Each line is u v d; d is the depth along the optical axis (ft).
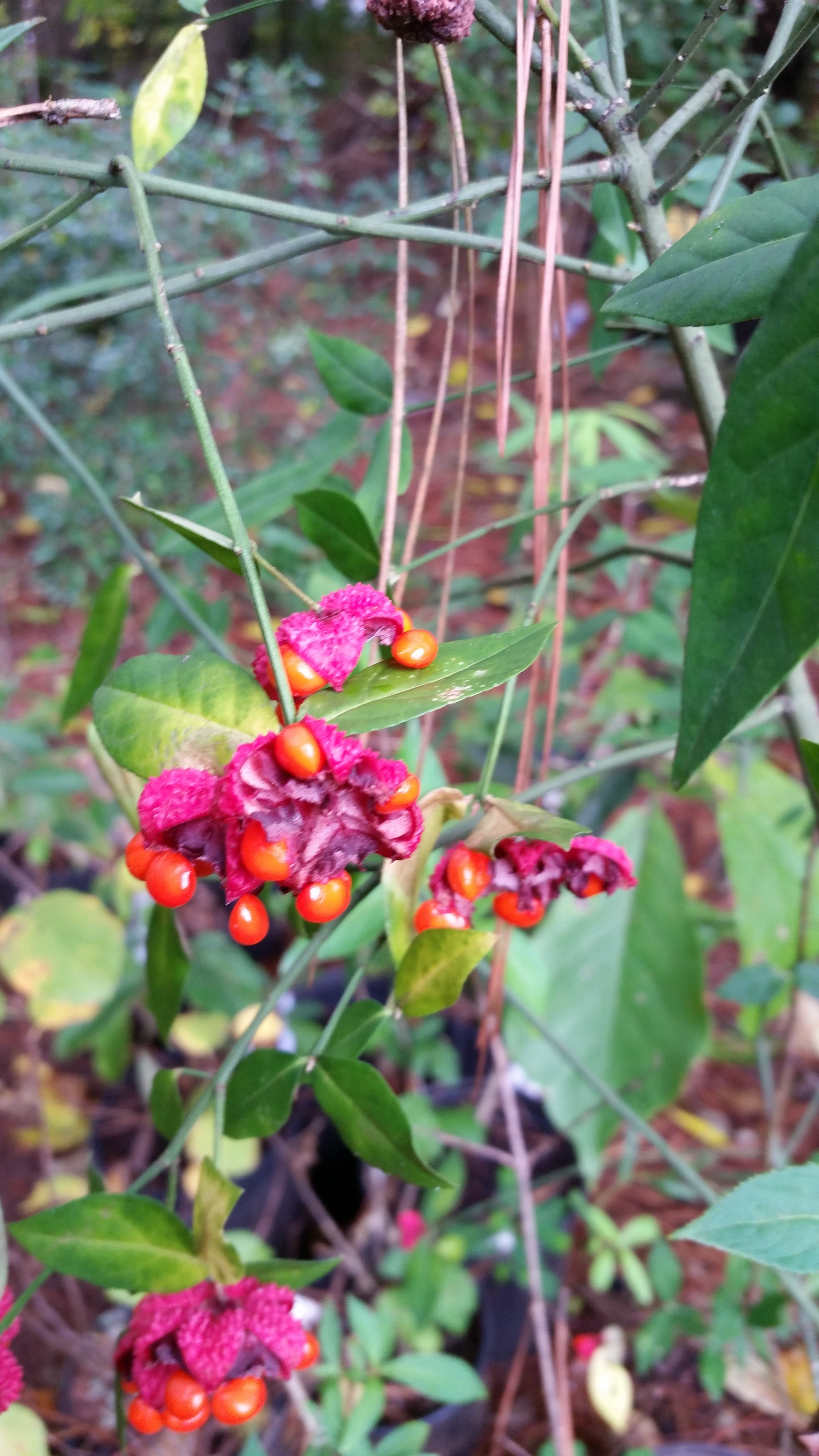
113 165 0.62
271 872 0.47
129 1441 1.22
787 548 0.45
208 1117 1.49
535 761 1.49
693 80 0.99
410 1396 1.27
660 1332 1.18
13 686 2.04
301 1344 0.60
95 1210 0.63
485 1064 1.61
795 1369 1.34
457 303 0.75
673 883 1.41
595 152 0.89
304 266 2.29
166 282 0.69
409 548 0.80
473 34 1.10
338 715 0.50
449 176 1.44
